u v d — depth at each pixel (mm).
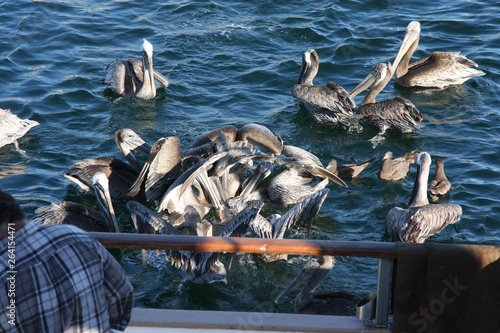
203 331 4375
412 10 17844
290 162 9844
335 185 10711
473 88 14344
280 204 10438
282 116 13008
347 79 14508
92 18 17031
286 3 18031
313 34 16250
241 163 10375
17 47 15297
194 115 12906
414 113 12219
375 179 10867
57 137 11992
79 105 13117
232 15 17312
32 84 13781
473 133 12336
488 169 10969
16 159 11180
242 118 12859
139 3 18031
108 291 3031
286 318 4473
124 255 8711
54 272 2801
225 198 9844
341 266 8375
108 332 2984
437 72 14234
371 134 12523
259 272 8266
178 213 9664
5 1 17891
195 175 8297
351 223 9641
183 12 17438
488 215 9609
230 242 4047
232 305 7664
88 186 10172
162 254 8711
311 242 4078
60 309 2820
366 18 17328
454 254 4059
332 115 12742
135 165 10758
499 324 4141
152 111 12992
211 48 15547
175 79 14211
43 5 17656
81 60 14961
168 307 7617
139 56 15242
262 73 14484
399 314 4219
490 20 17141
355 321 4457
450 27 16812
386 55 15469
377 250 4070
